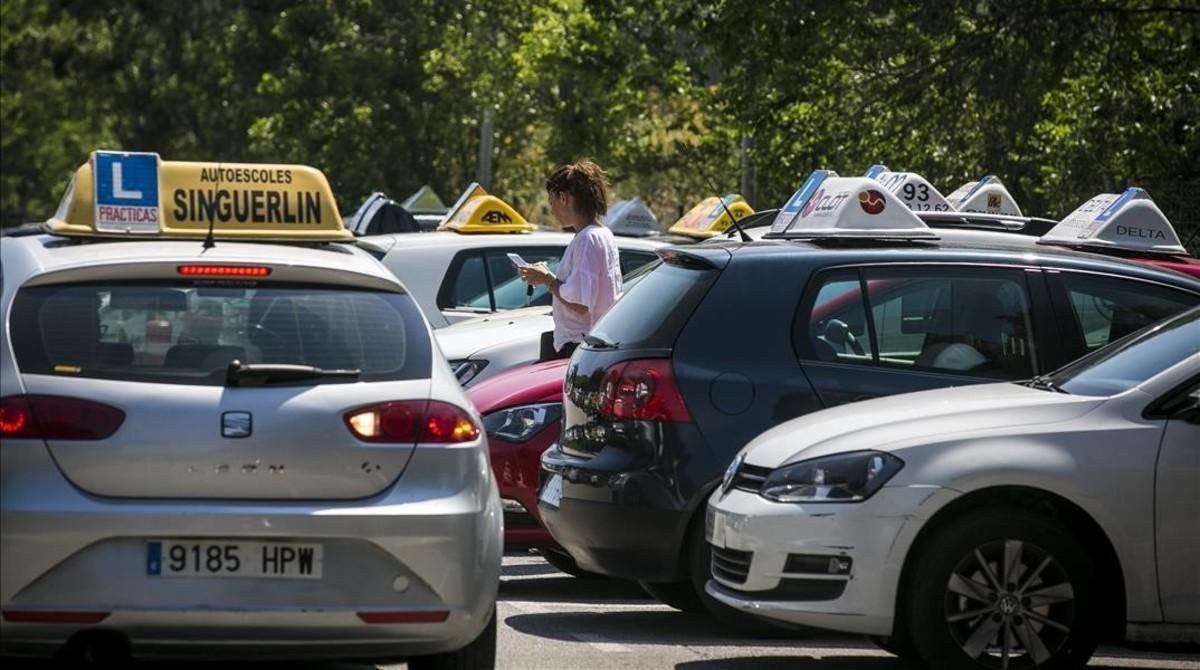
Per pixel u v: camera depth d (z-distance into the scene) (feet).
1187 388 55.11
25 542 45.60
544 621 69.21
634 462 63.05
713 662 61.31
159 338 48.39
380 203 143.54
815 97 182.50
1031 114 166.71
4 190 568.41
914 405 57.47
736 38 173.88
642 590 78.59
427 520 47.57
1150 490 54.24
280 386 47.96
